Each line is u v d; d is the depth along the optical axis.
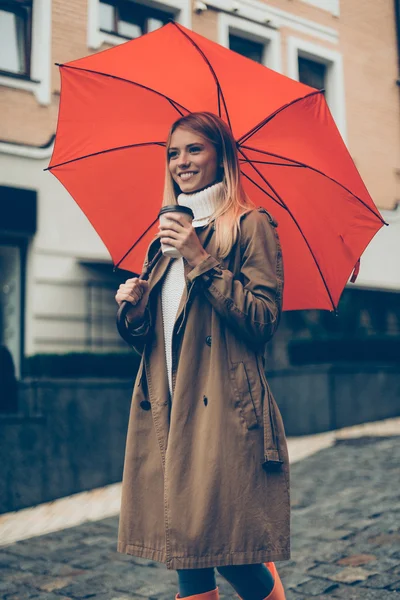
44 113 8.32
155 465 2.08
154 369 2.12
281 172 2.51
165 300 2.14
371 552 4.28
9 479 6.72
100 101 2.68
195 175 2.16
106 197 2.69
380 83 12.67
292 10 11.27
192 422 2.00
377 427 10.32
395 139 12.80
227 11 10.30
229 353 2.01
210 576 2.08
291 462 7.72
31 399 7.01
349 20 12.23
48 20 8.36
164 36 2.63
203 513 1.90
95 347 8.61
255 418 1.96
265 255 2.06
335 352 10.98
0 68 8.05
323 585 3.75
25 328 8.10
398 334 12.17
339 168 2.47
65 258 8.42
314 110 2.43
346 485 6.33
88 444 7.35
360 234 2.56
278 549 1.92
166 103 2.61
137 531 2.08
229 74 2.50
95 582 4.12
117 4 9.08
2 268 8.02
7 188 7.82
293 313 11.20
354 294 12.02
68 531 5.59
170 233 1.97
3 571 4.47
